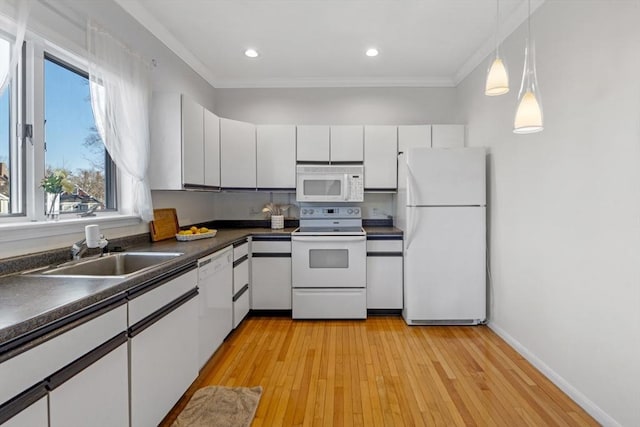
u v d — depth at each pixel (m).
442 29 2.74
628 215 1.61
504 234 2.79
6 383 0.87
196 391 2.05
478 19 2.59
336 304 3.28
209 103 3.77
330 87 3.94
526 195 2.46
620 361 1.66
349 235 3.26
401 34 2.82
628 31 1.60
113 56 2.07
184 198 3.19
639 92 1.55
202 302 2.17
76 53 1.89
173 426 1.73
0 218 1.58
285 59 3.33
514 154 2.62
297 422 1.77
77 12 1.89
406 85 3.90
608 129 1.72
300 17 2.56
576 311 1.95
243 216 4.04
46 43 1.76
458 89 3.79
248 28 2.72
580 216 1.92
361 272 3.27
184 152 2.60
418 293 3.08
